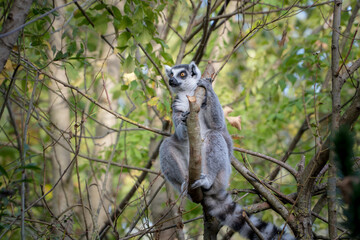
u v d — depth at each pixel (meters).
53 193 8.63
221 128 7.90
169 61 8.66
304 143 12.10
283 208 6.29
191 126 5.39
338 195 3.87
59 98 9.21
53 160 8.84
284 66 11.88
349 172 3.02
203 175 6.72
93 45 11.65
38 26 7.98
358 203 3.04
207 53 12.57
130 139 11.00
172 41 14.34
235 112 12.46
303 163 6.77
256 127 13.95
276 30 9.40
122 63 8.10
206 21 8.39
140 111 11.98
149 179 9.95
